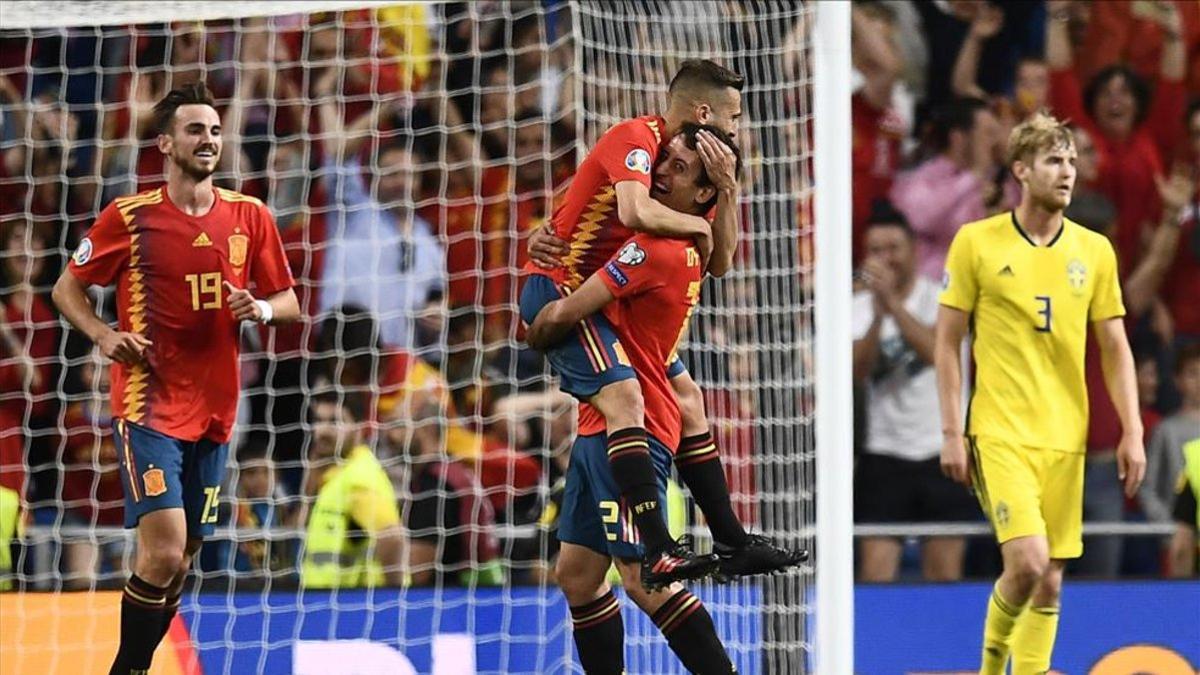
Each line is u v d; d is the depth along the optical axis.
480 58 33.41
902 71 32.50
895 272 31.50
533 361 31.92
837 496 21.27
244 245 22.38
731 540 18.72
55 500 31.72
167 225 21.98
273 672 25.67
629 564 18.62
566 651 25.67
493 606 25.95
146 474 21.50
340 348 31.78
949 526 28.00
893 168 32.16
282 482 31.17
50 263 32.97
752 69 26.95
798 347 26.27
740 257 26.61
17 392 32.19
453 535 30.11
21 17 24.19
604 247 18.70
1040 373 24.08
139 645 21.56
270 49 33.72
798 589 25.02
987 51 32.69
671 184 18.55
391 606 25.97
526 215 33.09
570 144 33.09
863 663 25.89
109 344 21.48
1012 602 23.62
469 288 32.81
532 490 30.55
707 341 26.38
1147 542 30.52
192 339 21.95
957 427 24.39
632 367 18.47
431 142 33.59
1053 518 24.28
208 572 28.66
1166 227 32.75
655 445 18.56
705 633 18.72
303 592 26.00
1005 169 32.09
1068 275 24.11
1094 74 32.91
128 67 33.91
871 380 31.06
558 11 33.22
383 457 31.00
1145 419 31.77
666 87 27.47
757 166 26.69
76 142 33.66
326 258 32.97
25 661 25.45
